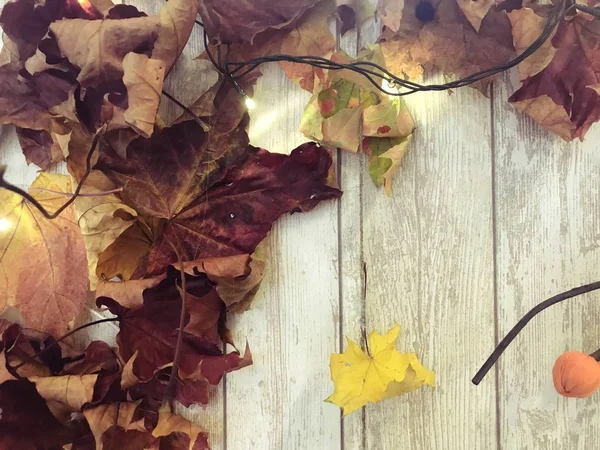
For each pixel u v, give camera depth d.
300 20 0.40
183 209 0.40
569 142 0.41
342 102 0.41
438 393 0.42
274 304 0.42
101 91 0.38
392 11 0.38
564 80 0.39
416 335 0.42
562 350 0.41
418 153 0.42
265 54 0.40
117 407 0.40
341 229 0.42
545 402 0.41
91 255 0.39
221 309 0.41
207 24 0.38
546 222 0.41
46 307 0.40
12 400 0.39
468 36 0.39
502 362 0.41
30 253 0.40
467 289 0.41
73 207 0.40
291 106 0.42
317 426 0.42
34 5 0.39
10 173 0.43
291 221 0.42
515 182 0.41
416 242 0.42
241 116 0.39
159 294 0.40
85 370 0.41
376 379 0.39
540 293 0.41
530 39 0.38
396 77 0.38
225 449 0.42
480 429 0.41
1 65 0.41
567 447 0.41
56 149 0.41
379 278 0.42
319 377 0.42
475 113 0.41
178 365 0.40
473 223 0.41
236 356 0.40
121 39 0.37
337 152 0.42
